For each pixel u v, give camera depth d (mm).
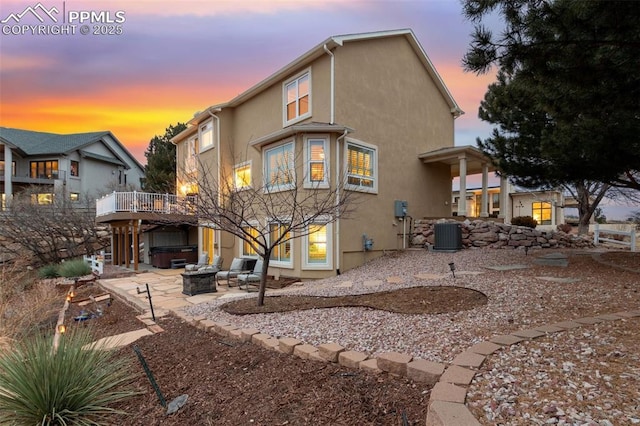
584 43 4020
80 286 10773
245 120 13828
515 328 4043
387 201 12086
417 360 3119
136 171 34906
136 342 4875
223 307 6391
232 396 3064
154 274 13141
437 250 11445
